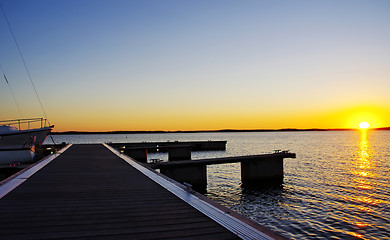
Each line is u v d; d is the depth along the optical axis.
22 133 18.72
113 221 4.22
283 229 11.58
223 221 4.13
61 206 5.05
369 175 24.91
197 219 4.34
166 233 3.72
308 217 13.13
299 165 31.89
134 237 3.57
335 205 15.12
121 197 5.84
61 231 3.74
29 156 18.95
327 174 25.58
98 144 28.05
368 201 15.90
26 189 6.52
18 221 4.14
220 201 16.45
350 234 10.96
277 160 22.48
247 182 21.66
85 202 5.38
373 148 62.16
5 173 14.69
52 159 13.18
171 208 4.98
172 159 39.59
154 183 7.51
